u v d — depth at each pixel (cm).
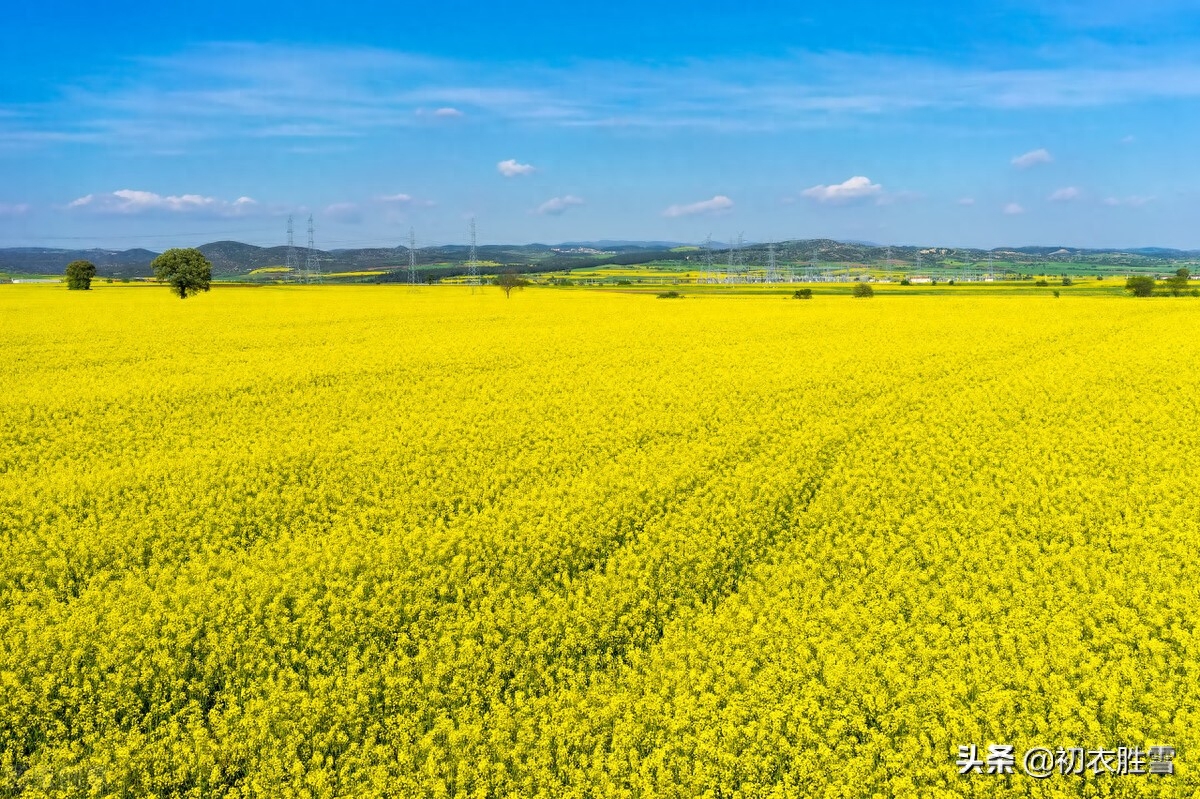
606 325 5369
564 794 794
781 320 5612
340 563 1306
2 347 4094
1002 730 862
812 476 1814
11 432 2289
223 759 860
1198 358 3416
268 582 1222
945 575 1226
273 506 1619
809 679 958
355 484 1800
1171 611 1094
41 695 963
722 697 929
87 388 2941
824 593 1205
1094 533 1419
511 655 1033
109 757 850
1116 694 898
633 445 2081
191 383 3039
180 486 1756
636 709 901
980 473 1775
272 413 2578
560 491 1670
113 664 1021
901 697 912
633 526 1491
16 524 1541
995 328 4819
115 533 1445
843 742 850
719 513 1506
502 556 1337
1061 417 2359
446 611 1159
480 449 2089
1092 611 1105
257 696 960
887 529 1434
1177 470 1778
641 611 1140
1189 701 908
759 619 1095
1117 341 4100
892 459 1944
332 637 1092
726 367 3350
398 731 888
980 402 2577
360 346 4197
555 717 899
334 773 830
